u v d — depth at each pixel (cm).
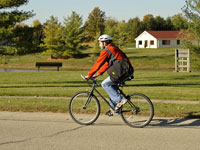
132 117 686
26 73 2670
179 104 945
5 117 772
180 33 2541
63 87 1524
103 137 588
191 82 1692
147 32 7944
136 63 5066
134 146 530
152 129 652
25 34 1916
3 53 1897
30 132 625
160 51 6538
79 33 5753
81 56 5941
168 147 523
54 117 772
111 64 659
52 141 560
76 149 513
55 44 5678
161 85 1571
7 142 554
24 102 984
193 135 601
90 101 714
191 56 2534
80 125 691
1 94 1241
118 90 712
